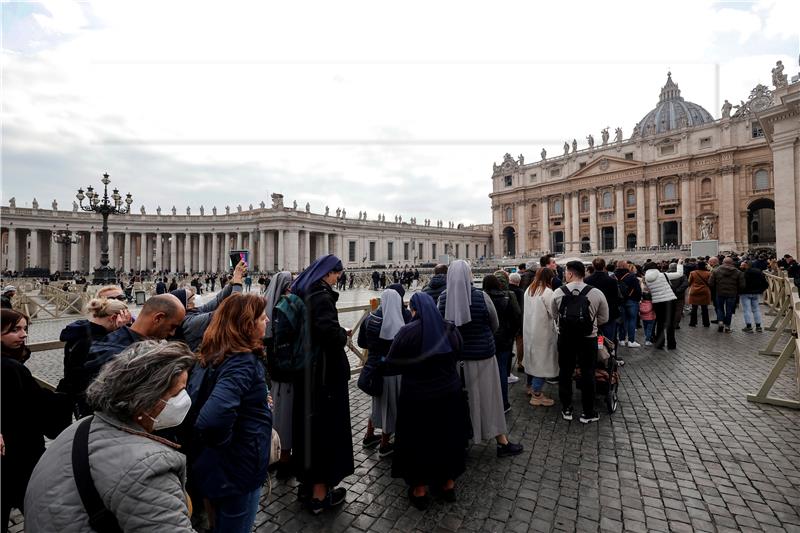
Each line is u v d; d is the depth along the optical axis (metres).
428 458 3.33
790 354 5.44
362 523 3.21
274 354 3.36
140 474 1.54
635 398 5.88
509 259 52.00
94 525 1.49
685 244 52.66
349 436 3.49
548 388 6.77
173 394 1.76
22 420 2.65
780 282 10.97
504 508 3.36
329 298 3.27
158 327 2.96
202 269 50.44
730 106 50.44
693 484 3.62
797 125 19.66
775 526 3.03
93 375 2.71
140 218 52.28
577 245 61.66
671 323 8.79
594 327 5.05
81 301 18.20
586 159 62.19
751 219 54.81
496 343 5.36
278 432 3.95
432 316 3.45
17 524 3.35
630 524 3.10
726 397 5.79
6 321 2.78
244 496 2.44
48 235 54.25
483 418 4.23
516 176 70.75
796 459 4.01
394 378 4.47
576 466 4.02
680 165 53.97
